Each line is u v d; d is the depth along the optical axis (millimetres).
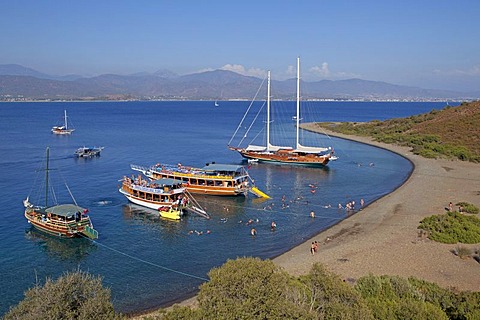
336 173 95125
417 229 52281
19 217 58969
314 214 62344
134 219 59875
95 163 102250
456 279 37125
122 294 37219
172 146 135375
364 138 154750
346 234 52062
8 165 96438
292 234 53469
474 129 135625
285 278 21125
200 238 52406
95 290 19312
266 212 63969
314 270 23719
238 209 65625
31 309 17953
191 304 34719
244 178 77625
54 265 43625
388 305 24281
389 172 95375
